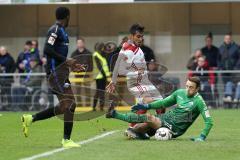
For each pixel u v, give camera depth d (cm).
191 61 5841
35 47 5884
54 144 3050
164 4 6738
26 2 6159
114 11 6750
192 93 3088
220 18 6738
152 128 3153
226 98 5722
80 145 2959
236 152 2686
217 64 5969
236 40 6731
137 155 2591
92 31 6769
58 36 2938
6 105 5725
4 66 5928
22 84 5722
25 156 2603
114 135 3438
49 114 3014
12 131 3766
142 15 6750
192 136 3366
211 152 2681
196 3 6738
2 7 6769
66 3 6172
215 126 4038
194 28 6750
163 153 2647
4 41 6806
